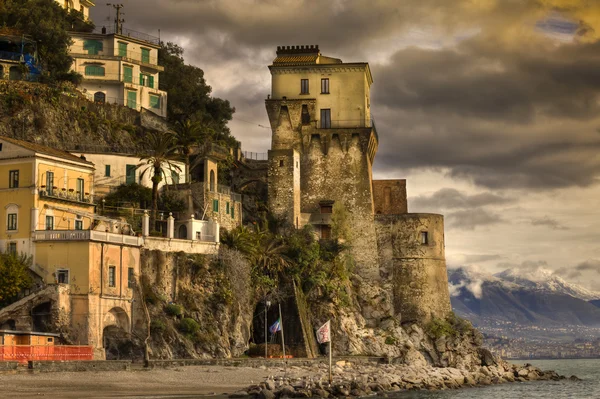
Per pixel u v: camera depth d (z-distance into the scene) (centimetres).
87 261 9981
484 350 14775
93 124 13350
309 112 15238
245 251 12694
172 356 10775
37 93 12794
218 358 11062
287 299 13062
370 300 14388
